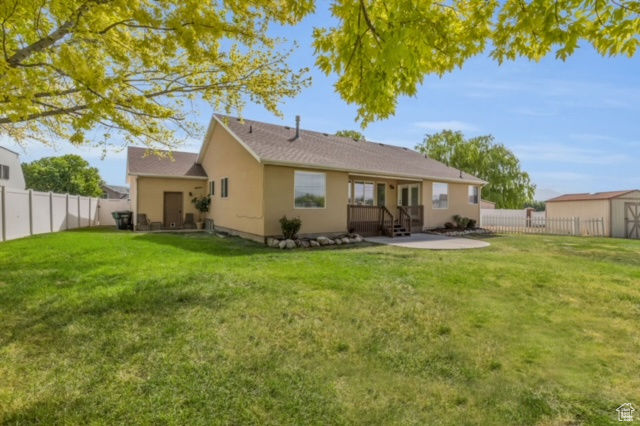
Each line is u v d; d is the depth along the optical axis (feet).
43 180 122.21
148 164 56.34
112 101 12.10
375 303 15.70
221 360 10.37
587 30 8.00
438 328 13.16
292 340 11.85
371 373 9.93
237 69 16.97
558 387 9.31
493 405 8.53
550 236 50.31
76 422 7.62
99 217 65.67
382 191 53.62
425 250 32.37
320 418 7.89
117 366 9.91
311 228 40.04
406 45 7.80
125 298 15.46
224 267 22.17
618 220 51.42
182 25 12.24
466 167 94.68
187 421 7.67
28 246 30.27
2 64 9.94
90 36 11.62
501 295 17.21
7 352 10.64
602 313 14.88
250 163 39.93
